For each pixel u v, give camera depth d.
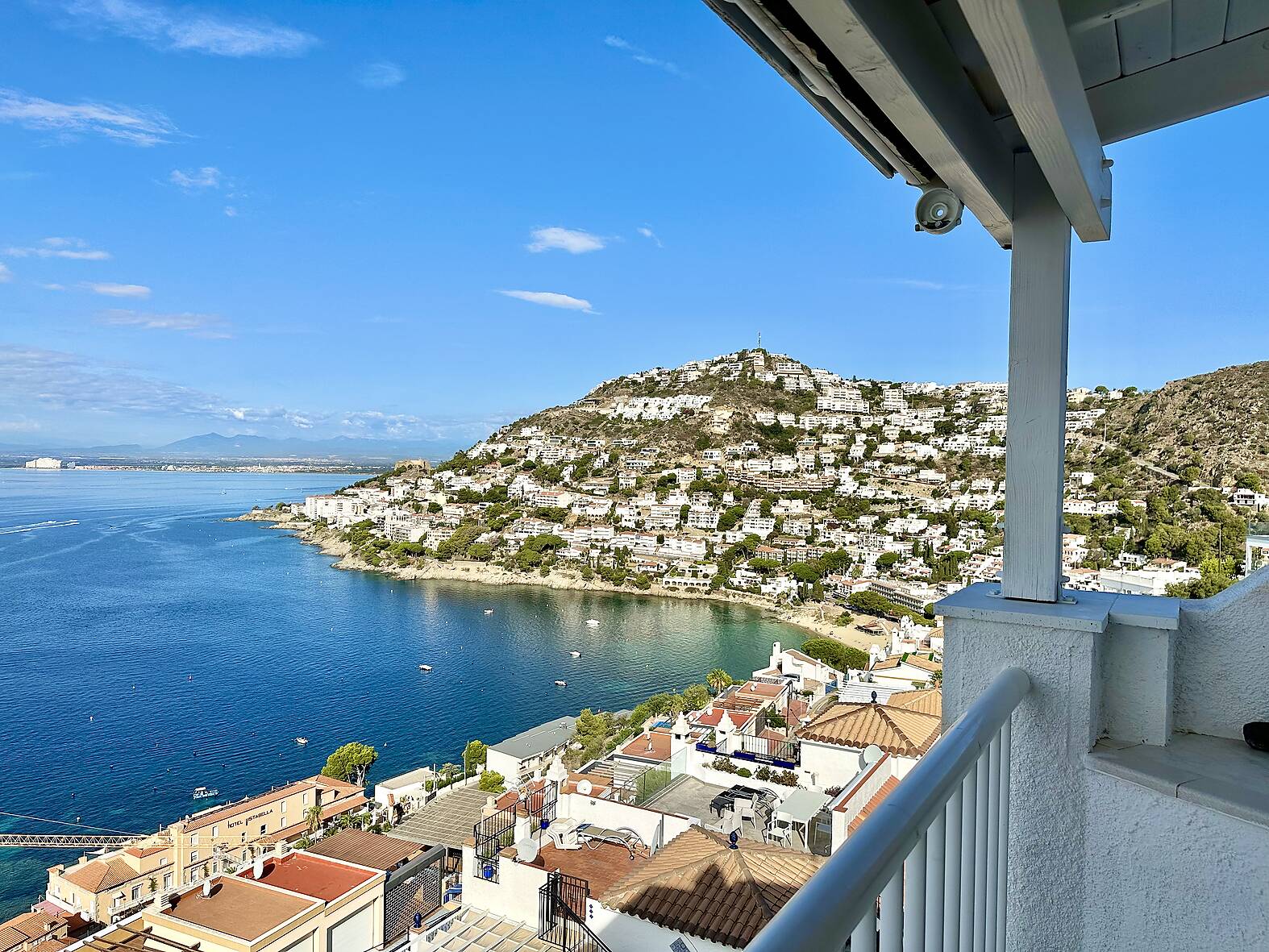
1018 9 0.81
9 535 119.06
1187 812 1.28
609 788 15.54
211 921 12.98
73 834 32.56
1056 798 1.44
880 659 31.11
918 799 0.81
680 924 7.00
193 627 66.75
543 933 9.11
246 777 38.59
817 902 0.60
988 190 1.44
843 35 0.92
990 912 1.24
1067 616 1.41
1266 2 1.36
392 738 43.72
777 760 15.05
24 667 55.41
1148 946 1.33
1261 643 1.52
